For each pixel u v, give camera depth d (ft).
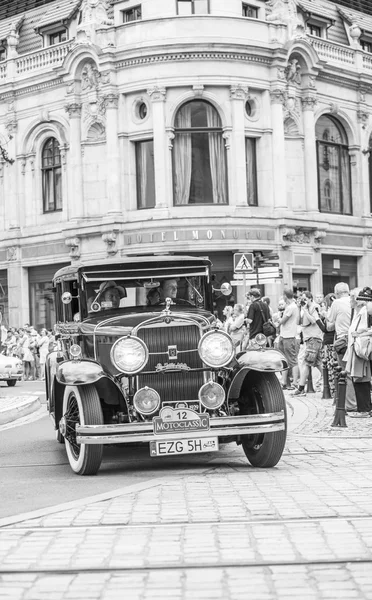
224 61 120.67
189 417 34.27
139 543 22.59
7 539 23.50
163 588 18.81
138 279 39.22
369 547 21.57
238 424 34.45
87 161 128.47
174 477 33.81
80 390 34.60
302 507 26.63
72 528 24.59
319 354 68.59
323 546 21.74
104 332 36.14
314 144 132.16
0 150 95.86
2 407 65.72
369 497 28.09
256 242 121.70
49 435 51.06
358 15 150.20
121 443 35.55
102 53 123.44
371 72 142.51
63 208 133.28
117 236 123.44
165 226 119.03
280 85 125.18
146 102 122.11
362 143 141.59
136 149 124.77
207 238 119.03
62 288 41.55
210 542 22.47
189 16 119.24
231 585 18.85
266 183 125.39
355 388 53.16
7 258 140.46
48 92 134.31
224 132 121.80
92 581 19.51
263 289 123.44
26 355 118.42
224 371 35.91
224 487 30.89
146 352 34.50
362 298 51.34
